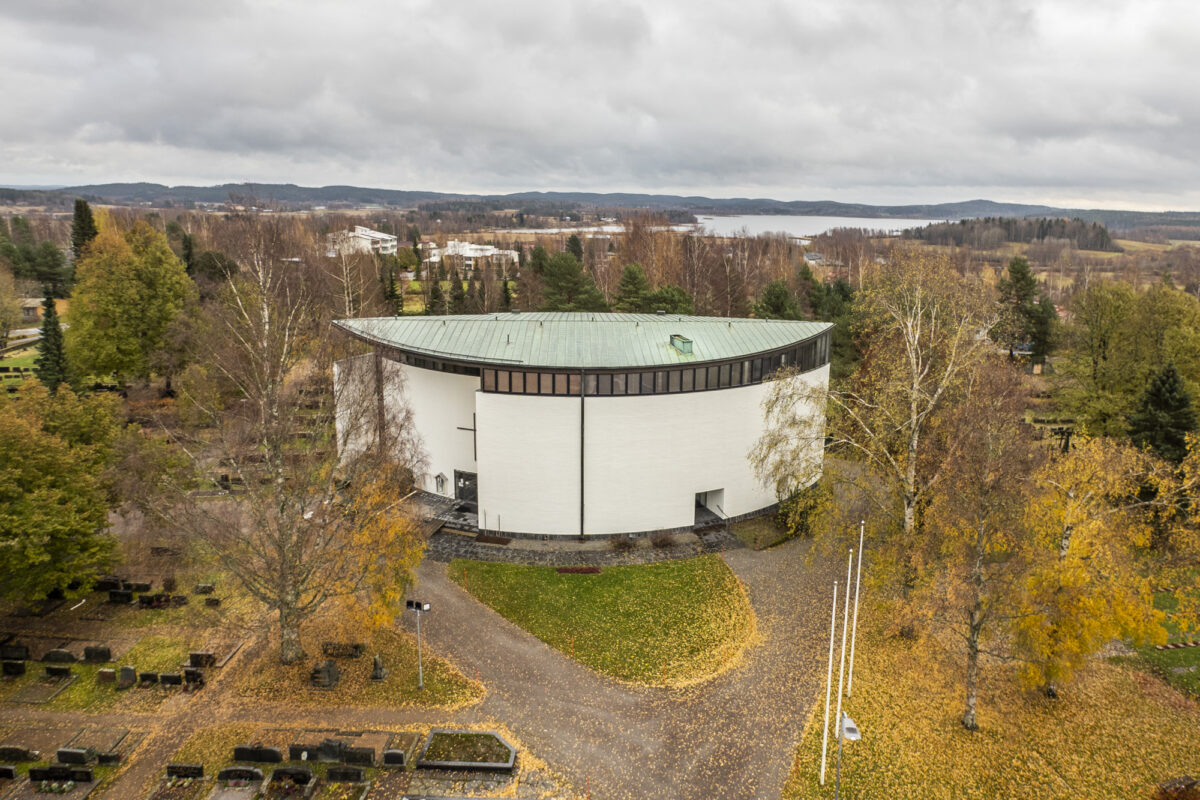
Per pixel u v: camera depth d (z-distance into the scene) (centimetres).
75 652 3316
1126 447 3481
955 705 3039
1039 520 3091
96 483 3512
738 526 4841
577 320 4962
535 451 4500
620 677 3238
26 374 8269
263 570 3534
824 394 3862
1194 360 5734
